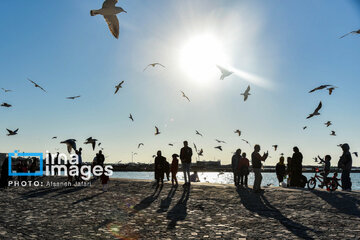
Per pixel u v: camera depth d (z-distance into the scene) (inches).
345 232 305.4
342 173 608.4
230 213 416.8
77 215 414.0
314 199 489.1
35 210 457.4
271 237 293.6
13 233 309.3
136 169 6624.0
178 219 383.6
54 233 313.9
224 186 687.7
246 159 698.8
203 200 526.3
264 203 482.6
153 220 378.6
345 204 442.9
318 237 289.4
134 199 559.5
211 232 316.5
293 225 339.9
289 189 614.5
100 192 679.7
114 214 419.8
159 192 639.8
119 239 291.9
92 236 302.8
